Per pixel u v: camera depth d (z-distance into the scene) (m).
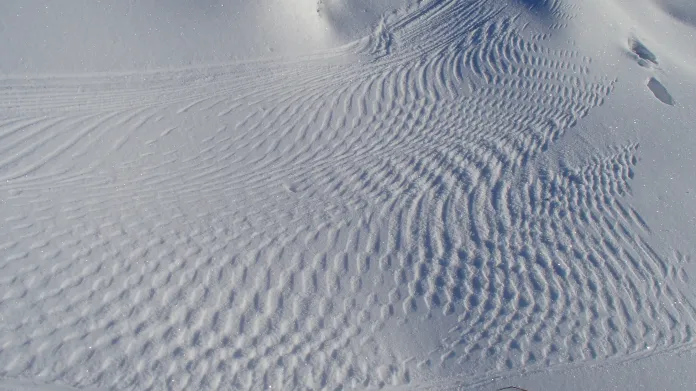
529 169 8.23
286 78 9.21
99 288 6.01
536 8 11.47
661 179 8.39
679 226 7.64
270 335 5.87
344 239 6.83
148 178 7.30
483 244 6.98
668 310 6.57
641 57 11.31
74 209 6.73
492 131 8.91
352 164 7.97
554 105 9.66
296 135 8.28
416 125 8.80
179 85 8.71
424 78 9.69
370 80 9.45
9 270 6.02
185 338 5.75
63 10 8.73
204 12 9.32
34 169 7.16
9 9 8.52
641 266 7.01
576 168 8.35
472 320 6.19
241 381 5.51
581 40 11.05
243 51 9.38
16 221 6.50
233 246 6.59
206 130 8.10
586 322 6.31
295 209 7.16
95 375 5.41
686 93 10.58
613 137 9.09
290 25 9.72
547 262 6.87
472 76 9.90
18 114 7.78
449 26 10.82
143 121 8.02
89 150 7.50
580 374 5.88
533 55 10.57
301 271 6.44
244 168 7.68
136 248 6.41
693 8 13.23
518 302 6.40
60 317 5.74
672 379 5.97
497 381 5.77
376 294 6.31
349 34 10.16
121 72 8.69
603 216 7.60
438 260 6.72
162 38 9.04
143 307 5.92
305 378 5.59
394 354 5.86
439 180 7.84
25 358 5.42
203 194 7.20
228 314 5.98
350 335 5.95
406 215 7.23
